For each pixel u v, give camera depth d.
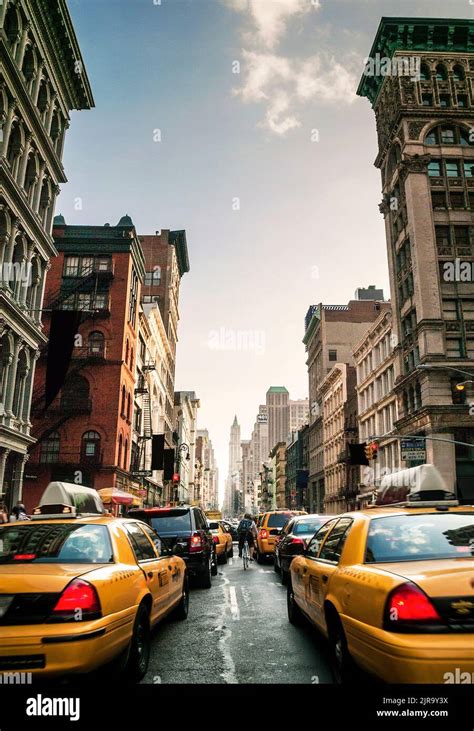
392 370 42.97
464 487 33.25
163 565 6.89
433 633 3.29
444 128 42.34
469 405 34.12
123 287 37.97
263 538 19.22
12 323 21.81
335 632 4.69
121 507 35.94
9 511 23.11
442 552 4.29
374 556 4.38
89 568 4.61
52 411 34.62
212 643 6.80
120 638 4.52
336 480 61.34
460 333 37.03
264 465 141.25
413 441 30.89
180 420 84.06
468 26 42.88
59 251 38.66
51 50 25.17
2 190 20.30
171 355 70.94
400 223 42.84
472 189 40.66
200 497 131.75
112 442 34.91
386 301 75.75
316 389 78.38
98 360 35.94
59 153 28.16
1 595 4.03
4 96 20.50
